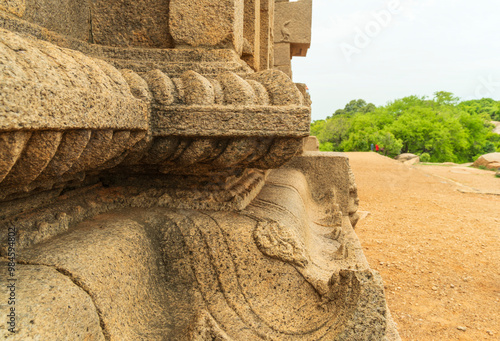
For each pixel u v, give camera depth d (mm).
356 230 5367
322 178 3914
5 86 766
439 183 9445
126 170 1954
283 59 9156
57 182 1467
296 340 1329
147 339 1237
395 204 7207
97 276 1146
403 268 3912
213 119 1549
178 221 1717
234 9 2164
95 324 1049
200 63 2076
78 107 1012
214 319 1396
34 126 851
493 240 4934
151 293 1464
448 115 23375
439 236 5109
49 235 1334
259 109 1544
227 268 1595
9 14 1542
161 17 2256
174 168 1882
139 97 1487
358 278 1336
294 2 9055
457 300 3197
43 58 954
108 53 2139
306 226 2535
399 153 22172
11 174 1016
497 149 24938
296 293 1539
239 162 1783
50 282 999
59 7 1901
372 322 1255
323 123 28969
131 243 1435
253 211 1914
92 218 1642
